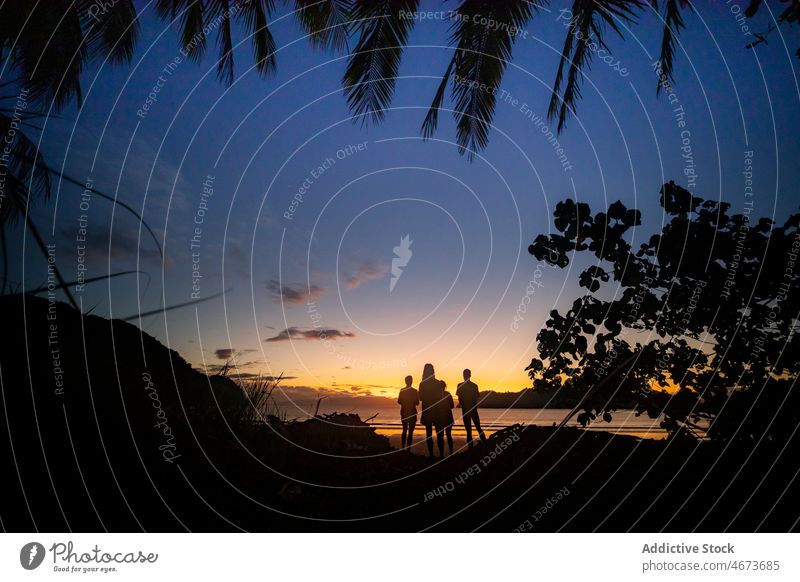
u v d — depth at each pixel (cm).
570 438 548
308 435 629
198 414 520
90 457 371
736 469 426
